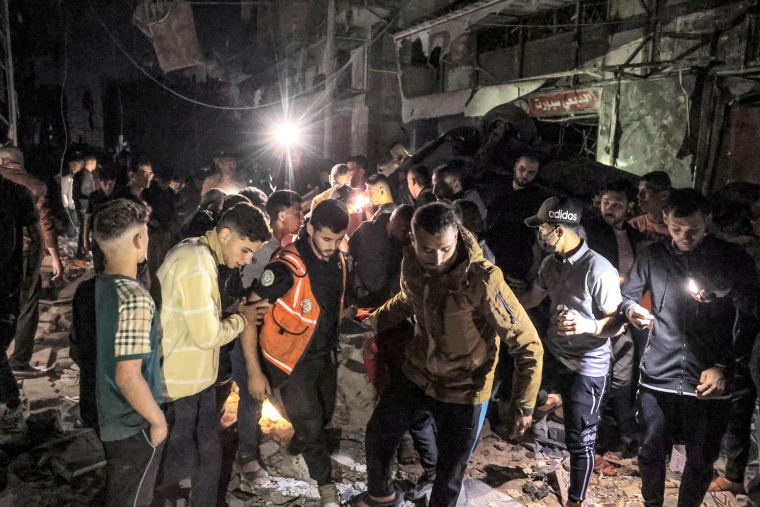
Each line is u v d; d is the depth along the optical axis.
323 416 3.47
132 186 6.65
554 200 3.52
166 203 7.04
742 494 3.79
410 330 3.55
